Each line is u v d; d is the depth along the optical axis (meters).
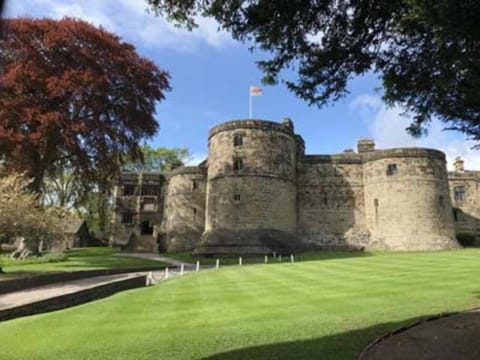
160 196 50.66
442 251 32.41
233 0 6.39
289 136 39.03
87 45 28.25
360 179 40.88
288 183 37.75
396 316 8.78
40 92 26.34
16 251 28.03
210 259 32.22
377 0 6.22
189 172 44.28
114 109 29.66
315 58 7.07
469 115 6.04
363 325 8.11
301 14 6.50
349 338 7.25
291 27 6.66
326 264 22.16
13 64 24.77
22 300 12.67
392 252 34.47
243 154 36.41
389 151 38.81
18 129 25.05
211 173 37.78
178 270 24.86
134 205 50.62
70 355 6.98
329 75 7.25
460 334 7.28
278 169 37.00
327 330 7.82
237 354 6.61
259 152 36.50
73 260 28.62
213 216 36.22
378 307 9.73
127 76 29.62
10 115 24.39
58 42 26.62
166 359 6.55
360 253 33.97
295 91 7.40
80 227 52.97
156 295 13.37
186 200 43.72
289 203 37.47
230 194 35.75
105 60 28.70
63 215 22.42
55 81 25.33
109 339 7.90
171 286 15.68
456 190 46.00
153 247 44.59
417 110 6.71
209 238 34.97
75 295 13.96
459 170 47.94
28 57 26.00
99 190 32.53
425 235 36.19
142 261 29.41
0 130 23.80
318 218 40.34
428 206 36.91
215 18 6.62
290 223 37.22
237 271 20.16
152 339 7.74
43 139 25.77
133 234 46.25
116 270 22.31
